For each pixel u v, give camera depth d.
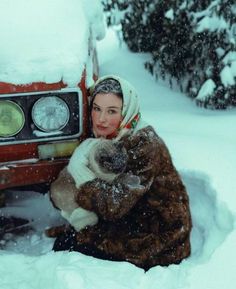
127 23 6.04
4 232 3.31
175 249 2.87
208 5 4.93
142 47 6.10
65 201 2.82
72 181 2.79
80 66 2.83
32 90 2.77
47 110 2.82
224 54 4.80
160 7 5.54
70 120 2.88
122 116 2.86
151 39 5.82
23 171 2.88
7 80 2.75
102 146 2.72
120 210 2.75
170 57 5.22
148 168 2.84
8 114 2.79
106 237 2.84
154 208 2.89
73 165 2.77
